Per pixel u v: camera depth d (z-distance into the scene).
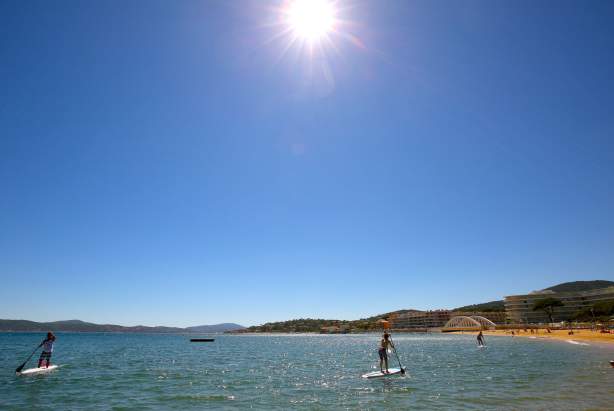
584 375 23.77
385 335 26.86
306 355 55.50
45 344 28.95
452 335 171.25
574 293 182.25
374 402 16.58
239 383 23.59
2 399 17.69
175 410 15.48
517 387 19.83
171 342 135.75
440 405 15.63
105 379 25.25
